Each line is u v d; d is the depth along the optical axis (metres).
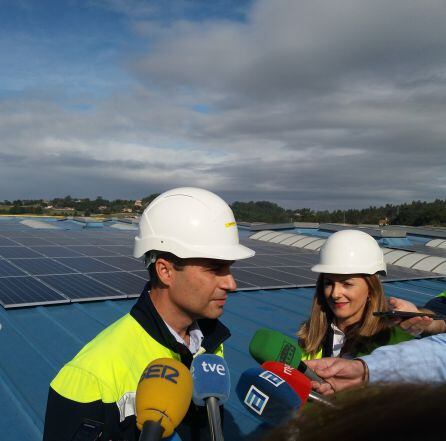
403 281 11.71
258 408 1.77
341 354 3.70
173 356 2.56
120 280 8.57
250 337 6.46
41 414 4.00
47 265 9.59
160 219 2.59
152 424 1.57
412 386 0.85
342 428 0.84
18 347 5.31
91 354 2.32
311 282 10.02
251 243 18.22
